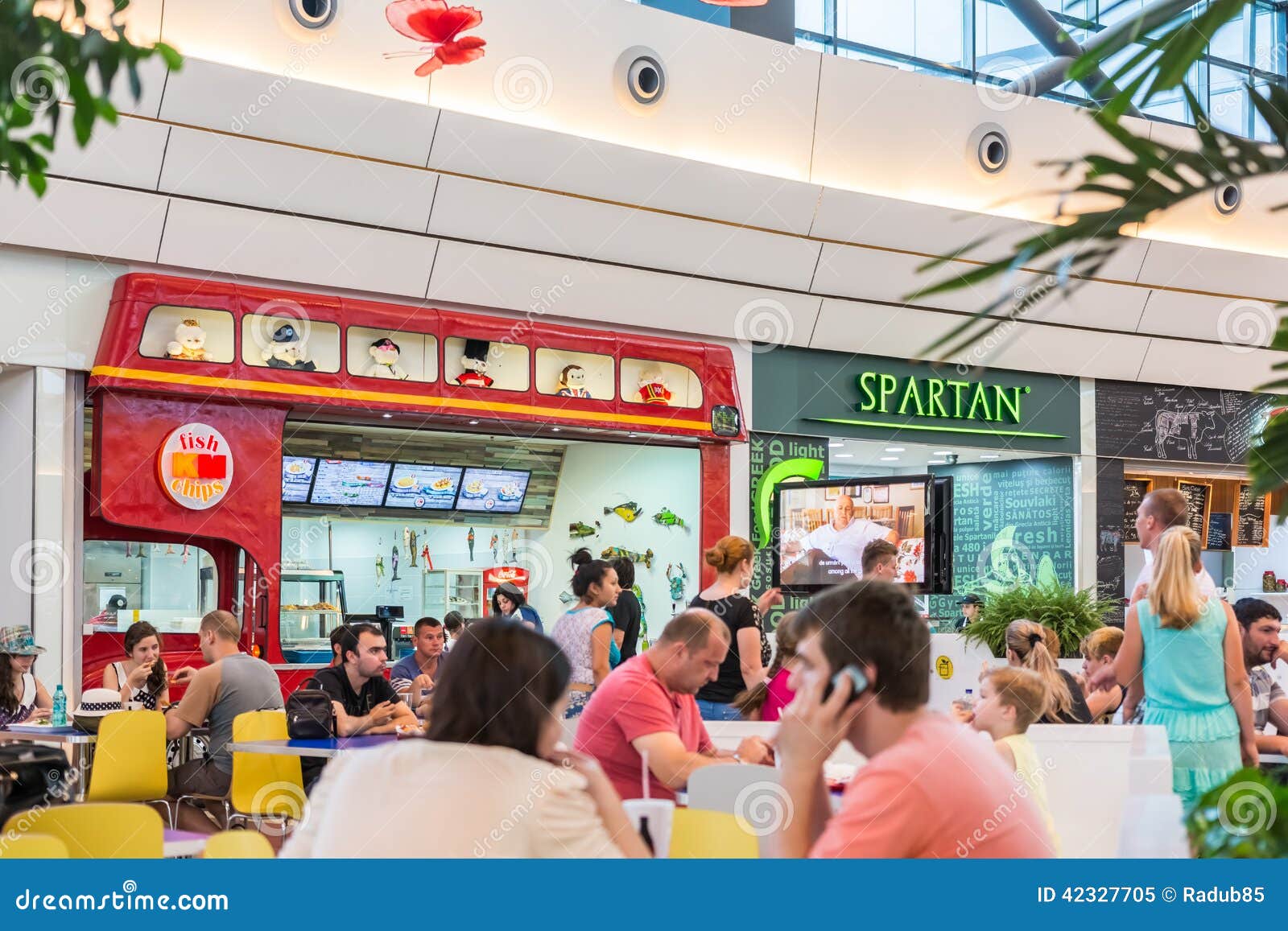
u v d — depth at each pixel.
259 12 8.17
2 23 2.37
